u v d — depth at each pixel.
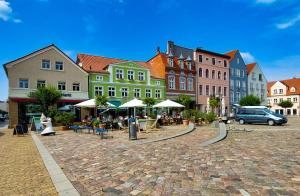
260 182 6.07
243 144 12.49
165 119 29.42
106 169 7.79
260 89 66.25
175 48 49.22
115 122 24.27
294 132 18.59
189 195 5.31
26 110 31.59
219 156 9.27
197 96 49.66
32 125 23.81
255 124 29.78
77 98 35.34
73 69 35.28
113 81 38.97
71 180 6.74
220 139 14.16
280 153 9.78
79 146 13.05
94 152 11.02
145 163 8.40
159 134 18.20
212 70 53.44
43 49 33.22
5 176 7.30
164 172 7.17
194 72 49.62
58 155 10.57
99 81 37.66
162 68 45.44
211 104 39.16
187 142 13.34
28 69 32.06
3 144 14.54
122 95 39.81
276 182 6.05
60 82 34.31
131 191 5.70
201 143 12.73
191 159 8.82
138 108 40.78
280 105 70.12
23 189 6.09
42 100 27.47
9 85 30.83
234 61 58.88
